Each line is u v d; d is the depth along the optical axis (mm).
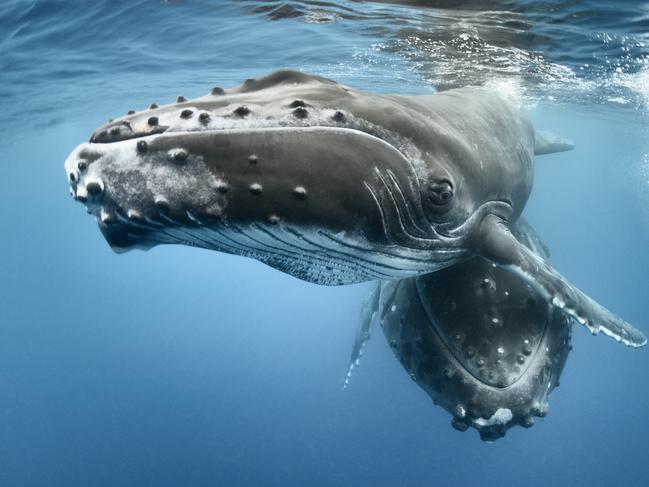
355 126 3545
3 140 30984
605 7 9477
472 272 5375
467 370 5082
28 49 15164
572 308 4633
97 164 3078
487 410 4938
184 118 3074
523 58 12336
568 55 12000
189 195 2988
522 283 5375
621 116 23094
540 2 9383
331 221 3355
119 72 16906
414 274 4438
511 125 6277
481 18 10203
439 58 12867
